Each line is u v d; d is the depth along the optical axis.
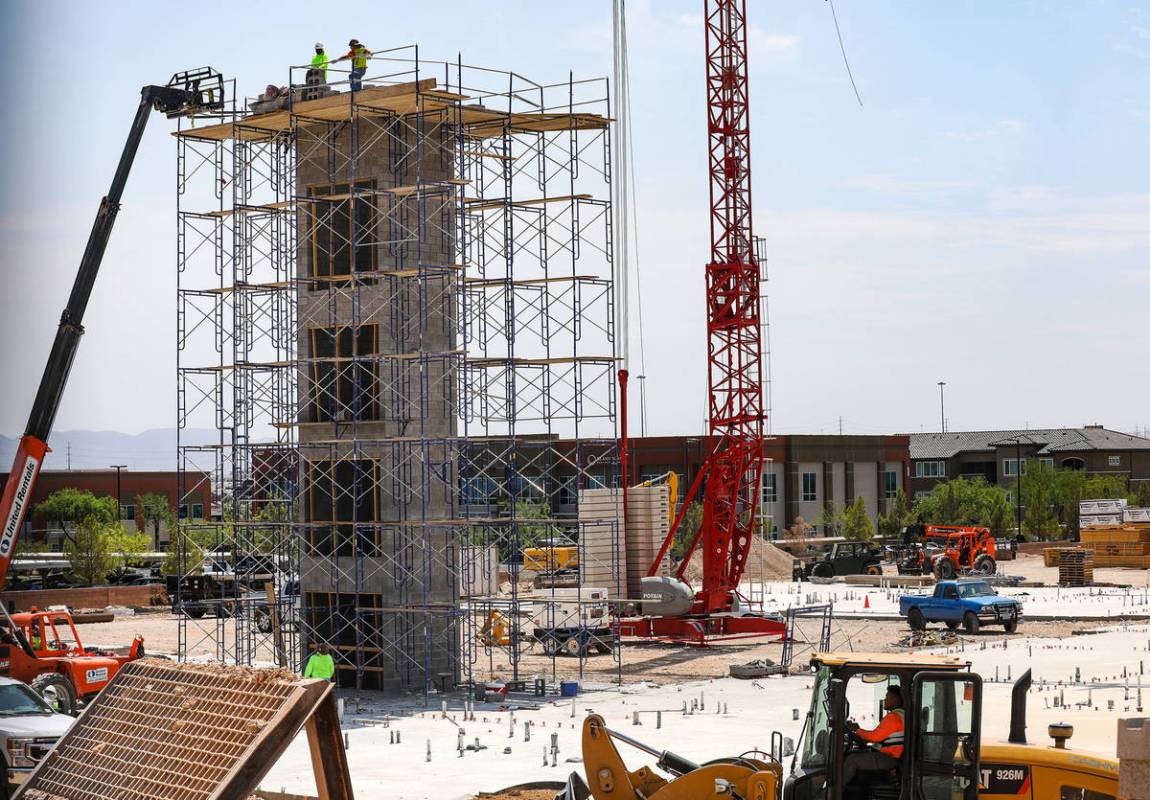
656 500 64.00
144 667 15.56
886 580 93.56
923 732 18.34
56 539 114.31
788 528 134.00
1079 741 23.45
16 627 39.91
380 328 46.03
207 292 49.66
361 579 45.94
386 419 45.91
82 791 14.55
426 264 44.38
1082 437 172.00
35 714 29.50
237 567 50.12
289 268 48.28
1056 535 138.62
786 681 47.03
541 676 48.00
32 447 42.78
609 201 49.41
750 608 64.50
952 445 176.38
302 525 45.72
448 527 46.41
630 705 41.69
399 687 45.97
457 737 35.72
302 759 32.34
